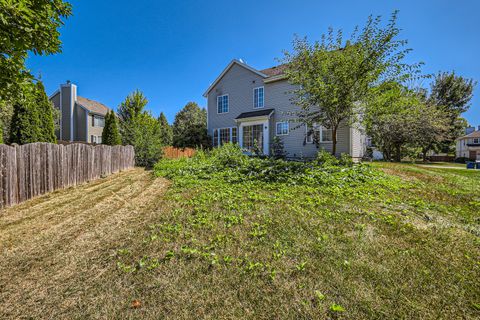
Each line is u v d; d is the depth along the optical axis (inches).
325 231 122.3
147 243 113.0
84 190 246.7
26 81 146.5
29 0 124.4
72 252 106.4
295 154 521.0
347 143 459.2
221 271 88.9
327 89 327.0
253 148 507.8
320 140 493.0
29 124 316.8
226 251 103.5
